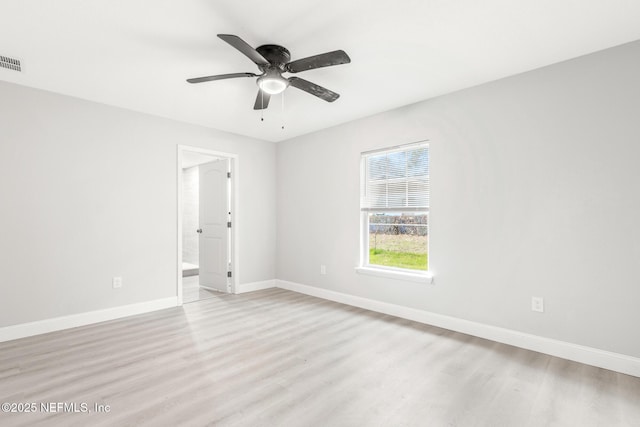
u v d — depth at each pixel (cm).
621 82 224
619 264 223
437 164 318
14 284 285
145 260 365
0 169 280
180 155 395
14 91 288
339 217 412
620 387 202
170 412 175
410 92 308
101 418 170
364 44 225
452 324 306
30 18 194
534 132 260
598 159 232
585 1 179
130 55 239
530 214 262
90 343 272
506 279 274
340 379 212
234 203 457
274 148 507
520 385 205
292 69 218
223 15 192
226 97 320
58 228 309
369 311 368
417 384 206
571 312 242
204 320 335
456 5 183
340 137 411
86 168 327
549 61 248
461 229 301
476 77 276
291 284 477
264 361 238
